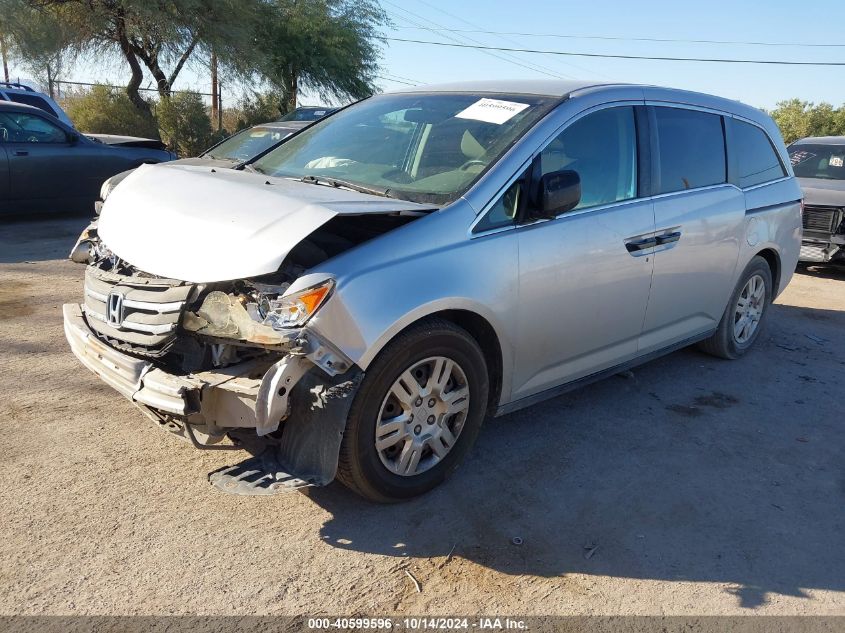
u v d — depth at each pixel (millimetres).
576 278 3732
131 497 3238
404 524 3176
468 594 2762
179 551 2898
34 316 5641
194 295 2920
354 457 3004
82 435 3752
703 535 3234
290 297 2768
